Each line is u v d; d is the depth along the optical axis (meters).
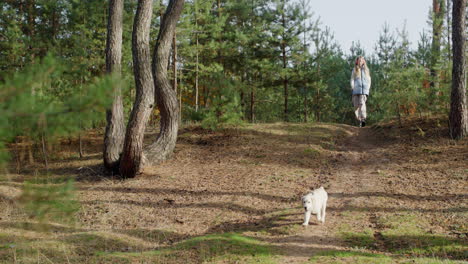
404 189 8.64
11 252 5.64
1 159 2.76
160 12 19.06
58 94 10.40
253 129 15.99
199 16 19.77
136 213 8.06
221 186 9.81
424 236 5.95
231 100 14.44
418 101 14.62
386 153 12.12
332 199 8.40
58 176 11.33
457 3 12.05
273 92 26.38
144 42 11.04
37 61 2.72
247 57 22.48
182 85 23.36
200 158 12.73
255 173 10.80
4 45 15.59
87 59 15.06
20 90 2.55
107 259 5.47
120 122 11.80
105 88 2.72
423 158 10.95
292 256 5.37
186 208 8.30
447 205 7.34
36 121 2.59
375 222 6.80
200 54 23.73
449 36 19.20
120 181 10.71
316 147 13.32
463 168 9.52
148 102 10.84
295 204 8.23
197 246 5.91
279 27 21.45
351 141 14.48
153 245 6.32
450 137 12.28
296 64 22.92
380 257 5.15
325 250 5.55
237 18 24.28
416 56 22.00
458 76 12.09
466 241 5.62
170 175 11.05
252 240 6.17
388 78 16.16
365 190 8.82
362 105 17.11
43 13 17.25
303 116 29.30
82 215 7.91
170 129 12.79
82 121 2.81
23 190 3.14
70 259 5.48
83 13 16.42
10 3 17.56
